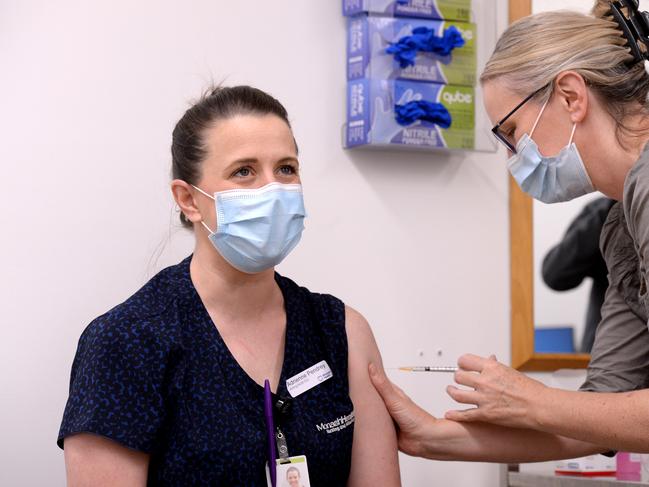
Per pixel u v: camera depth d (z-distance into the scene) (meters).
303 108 2.22
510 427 1.77
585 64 1.55
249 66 2.16
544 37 1.60
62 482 1.96
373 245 2.29
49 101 1.96
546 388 1.62
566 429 1.57
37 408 1.94
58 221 1.97
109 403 1.49
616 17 1.59
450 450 1.78
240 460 1.51
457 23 2.32
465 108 2.32
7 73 1.93
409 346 2.33
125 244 2.03
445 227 2.40
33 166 1.95
